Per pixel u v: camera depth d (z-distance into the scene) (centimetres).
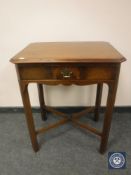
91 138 125
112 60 80
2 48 132
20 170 103
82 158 109
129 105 150
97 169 102
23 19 123
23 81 89
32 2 118
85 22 123
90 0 116
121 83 141
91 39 127
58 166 105
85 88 145
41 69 86
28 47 108
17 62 82
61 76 87
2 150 117
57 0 117
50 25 124
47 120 147
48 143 122
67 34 127
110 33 125
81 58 81
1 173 102
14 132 134
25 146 120
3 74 141
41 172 101
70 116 130
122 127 135
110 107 94
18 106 155
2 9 120
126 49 129
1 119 150
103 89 144
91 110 139
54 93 149
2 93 149
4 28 125
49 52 93
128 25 122
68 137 127
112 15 120
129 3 116
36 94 149
